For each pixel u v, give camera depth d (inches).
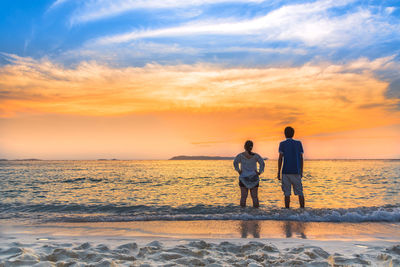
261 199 325.4
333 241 137.4
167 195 383.6
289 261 94.3
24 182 645.3
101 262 90.0
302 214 212.1
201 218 205.5
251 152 270.5
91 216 219.0
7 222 195.3
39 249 112.1
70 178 810.8
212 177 864.9
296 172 256.5
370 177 788.6
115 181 680.4
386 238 145.6
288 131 264.8
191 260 96.0
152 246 118.0
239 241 137.3
